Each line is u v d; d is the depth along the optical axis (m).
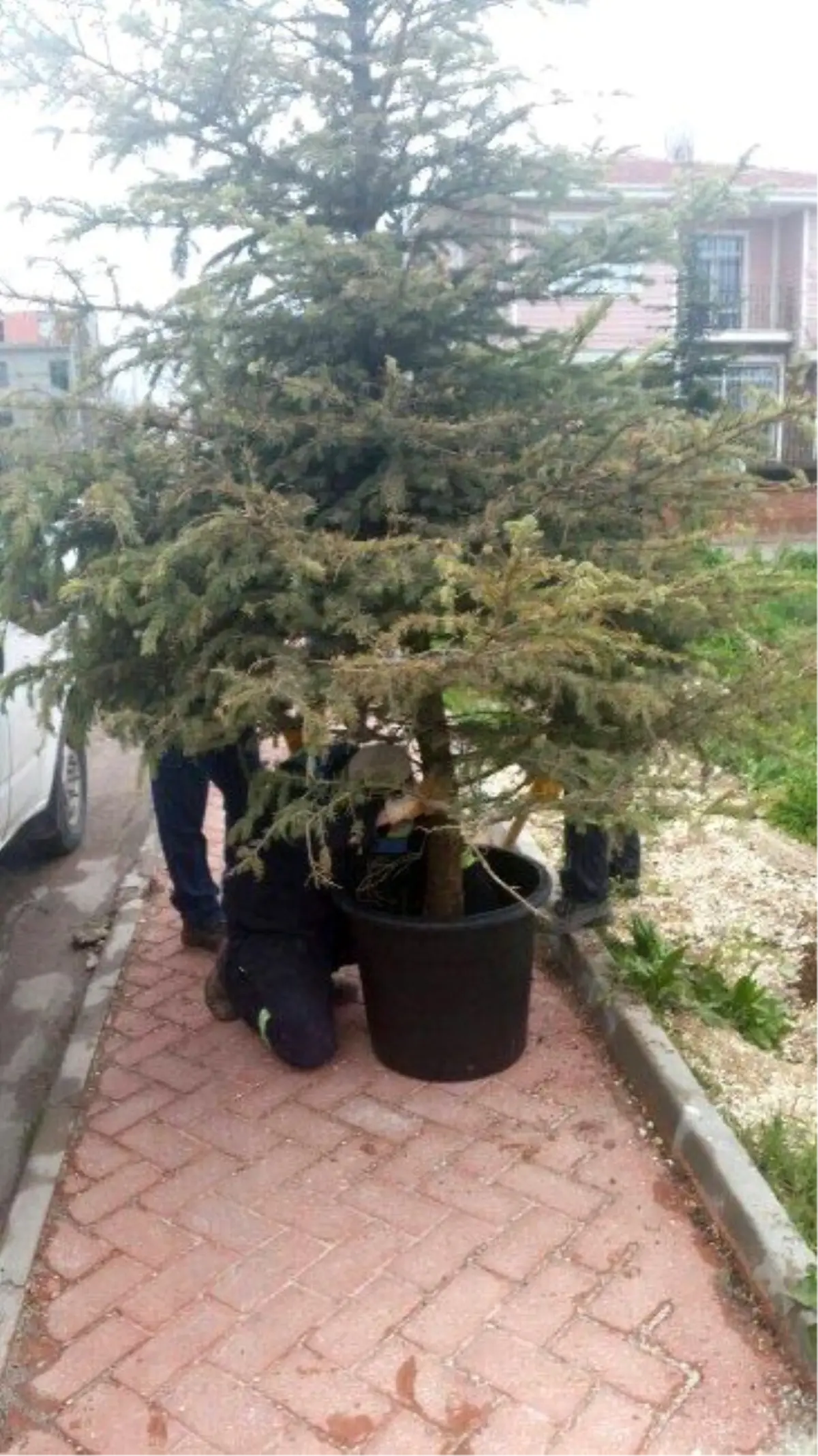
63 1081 3.87
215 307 3.07
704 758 3.24
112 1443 2.50
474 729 3.36
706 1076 3.65
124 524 2.82
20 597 3.15
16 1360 2.73
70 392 3.15
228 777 4.04
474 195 3.37
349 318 3.12
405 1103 3.66
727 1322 2.75
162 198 2.97
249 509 2.81
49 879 6.03
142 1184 3.34
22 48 3.00
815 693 3.10
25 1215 3.20
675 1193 3.20
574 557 3.14
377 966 3.64
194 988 4.50
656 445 3.13
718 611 3.17
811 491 3.40
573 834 4.29
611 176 3.46
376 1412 2.54
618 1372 2.62
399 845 3.89
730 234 20.56
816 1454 2.40
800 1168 3.11
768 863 5.38
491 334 3.48
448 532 3.10
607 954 4.27
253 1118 3.62
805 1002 4.40
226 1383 2.64
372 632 2.84
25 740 5.39
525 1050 3.90
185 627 2.89
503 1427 2.49
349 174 3.31
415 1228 3.10
